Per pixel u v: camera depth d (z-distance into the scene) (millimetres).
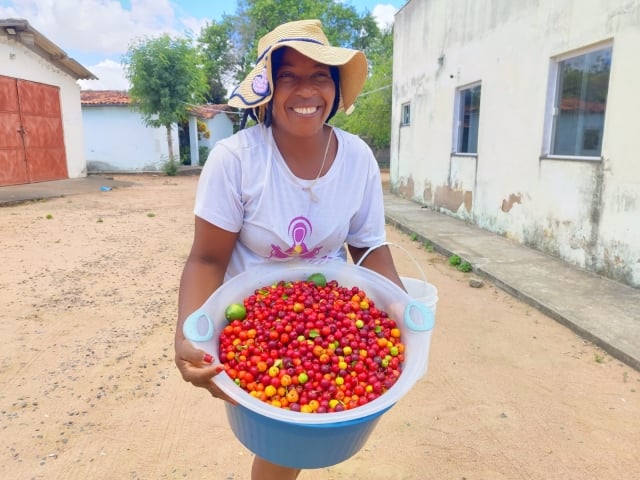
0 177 12984
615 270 5355
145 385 3264
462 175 9016
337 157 1782
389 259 2014
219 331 1710
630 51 4961
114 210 10320
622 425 2902
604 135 5402
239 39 34875
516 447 2707
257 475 1887
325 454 1470
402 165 12445
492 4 7605
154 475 2459
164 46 18938
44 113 14492
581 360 3707
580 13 5691
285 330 1666
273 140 1706
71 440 2697
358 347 1668
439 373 3494
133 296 4930
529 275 5602
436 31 9828
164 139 20562
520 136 7051
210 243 1749
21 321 4230
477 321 4461
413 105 11398
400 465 2568
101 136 20359
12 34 12945
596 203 5586
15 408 2971
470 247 6973
